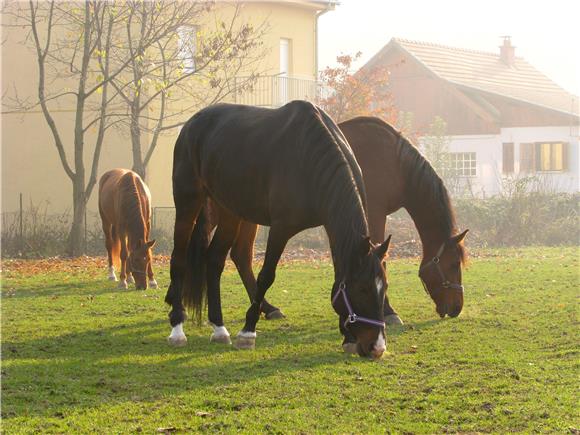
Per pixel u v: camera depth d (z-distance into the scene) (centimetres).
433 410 658
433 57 4275
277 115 863
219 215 937
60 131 2633
